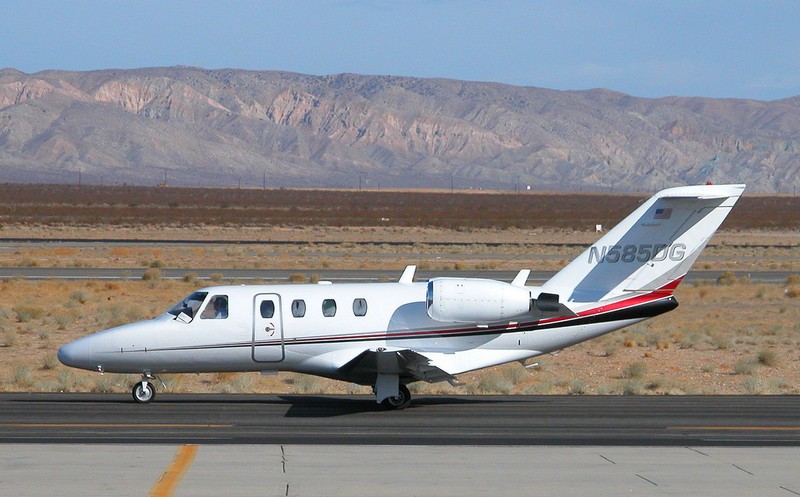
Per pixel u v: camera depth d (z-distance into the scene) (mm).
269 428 46188
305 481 35188
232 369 54344
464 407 53844
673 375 72000
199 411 51500
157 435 44031
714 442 43250
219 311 53812
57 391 61156
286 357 53594
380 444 42156
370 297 54031
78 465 37438
